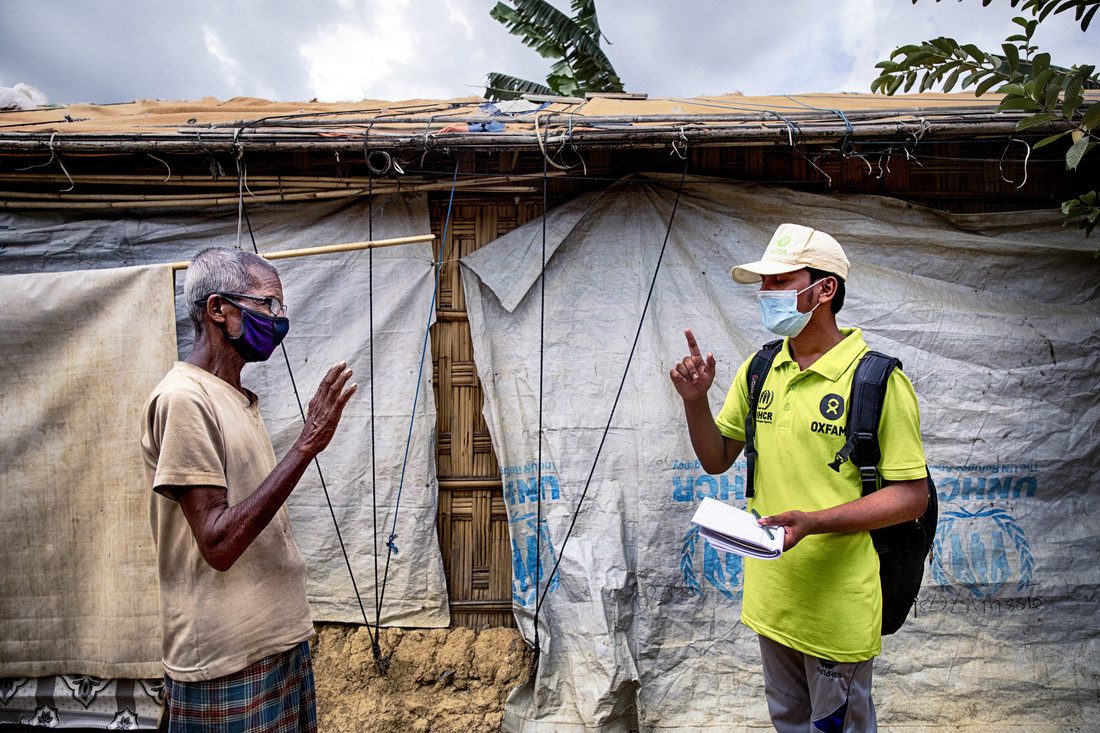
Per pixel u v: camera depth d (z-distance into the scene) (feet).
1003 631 9.83
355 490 10.05
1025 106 8.30
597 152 10.15
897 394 6.12
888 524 5.97
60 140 9.08
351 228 10.25
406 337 10.15
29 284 9.32
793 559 6.49
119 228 10.22
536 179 10.24
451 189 10.19
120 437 9.28
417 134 9.21
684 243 10.21
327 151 9.36
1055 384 9.99
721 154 10.34
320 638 9.99
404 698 9.63
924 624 9.84
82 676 9.48
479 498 10.32
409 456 10.03
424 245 10.17
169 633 5.92
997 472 9.93
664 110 11.31
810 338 6.71
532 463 10.01
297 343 10.11
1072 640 9.82
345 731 9.41
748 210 10.24
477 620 10.25
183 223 10.26
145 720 9.40
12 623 9.39
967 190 10.53
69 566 9.39
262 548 6.11
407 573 10.00
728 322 10.05
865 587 6.23
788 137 8.97
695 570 9.82
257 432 6.43
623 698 9.50
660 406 9.93
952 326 9.97
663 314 10.14
